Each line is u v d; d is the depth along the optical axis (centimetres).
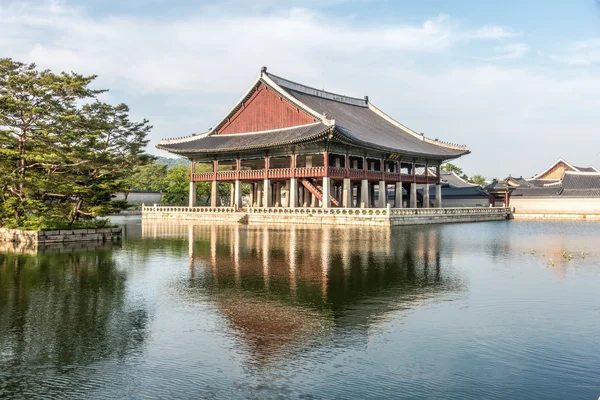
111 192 4931
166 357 1435
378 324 1755
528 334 1641
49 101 4306
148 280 2569
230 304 2045
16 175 4294
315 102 9538
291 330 1688
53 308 1986
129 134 5050
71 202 4981
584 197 10081
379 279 2606
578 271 2906
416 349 1495
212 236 5166
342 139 7419
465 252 3788
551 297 2188
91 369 1352
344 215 6875
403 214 6906
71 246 4194
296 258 3391
